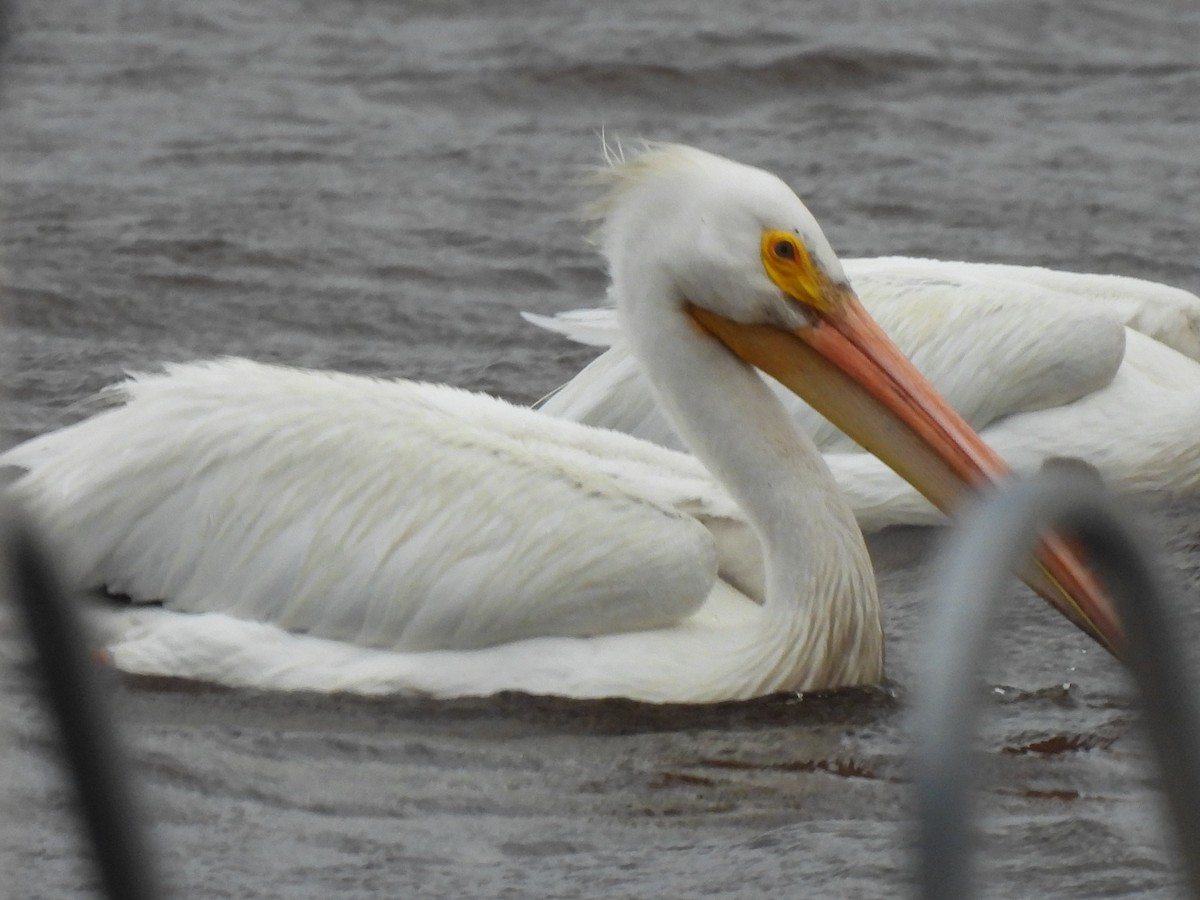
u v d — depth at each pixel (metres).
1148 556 3.84
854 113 26.38
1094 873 9.16
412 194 23.30
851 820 9.88
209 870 9.12
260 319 19.47
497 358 18.64
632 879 9.12
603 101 26.84
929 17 30.28
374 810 9.91
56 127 25.47
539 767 10.49
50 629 3.79
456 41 29.22
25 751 9.91
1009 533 3.69
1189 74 28.14
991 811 9.95
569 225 22.34
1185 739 3.81
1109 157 24.73
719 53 28.22
